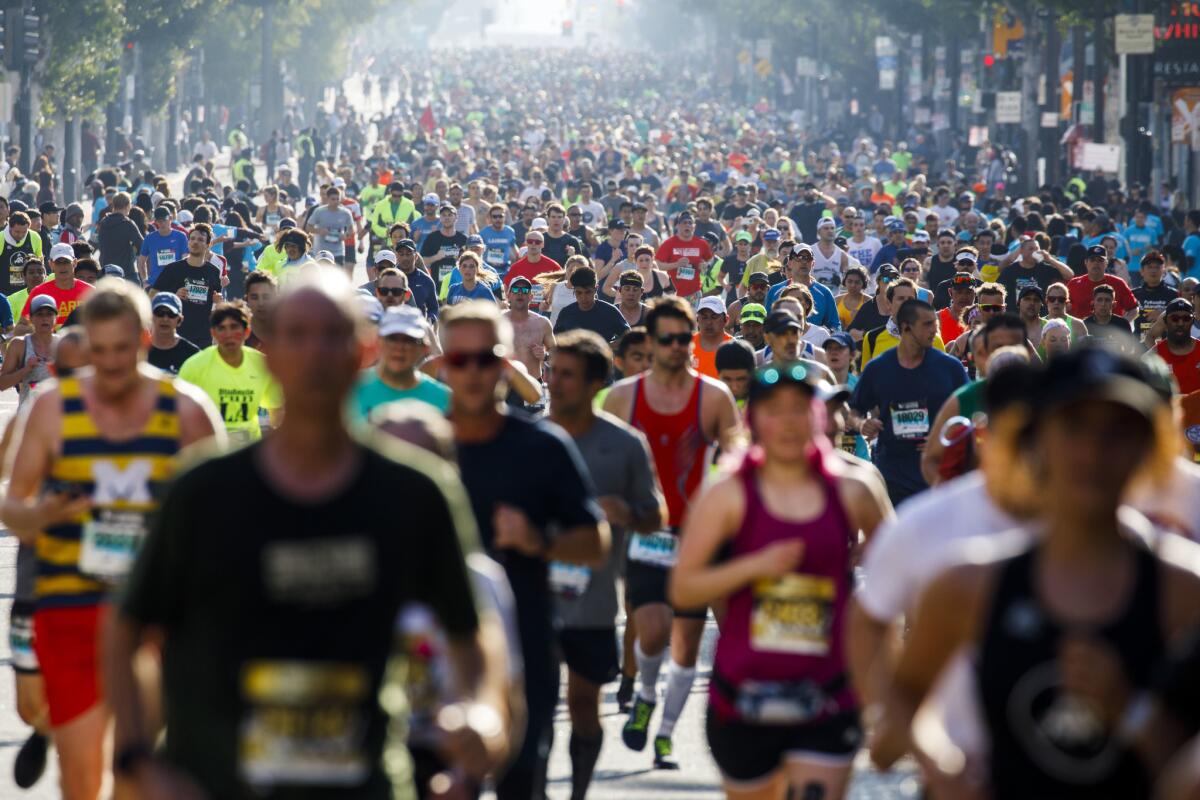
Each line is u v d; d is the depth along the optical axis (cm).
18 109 14450
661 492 2936
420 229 9250
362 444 1357
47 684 2178
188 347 4197
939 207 12700
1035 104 18488
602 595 2500
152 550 1355
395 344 2794
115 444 2145
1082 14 15362
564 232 7975
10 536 4688
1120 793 1270
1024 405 1384
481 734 1400
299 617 1332
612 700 3281
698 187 15188
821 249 7631
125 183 12988
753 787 2067
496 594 1719
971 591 1298
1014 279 7019
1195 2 13800
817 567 2022
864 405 3728
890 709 1372
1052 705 1266
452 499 1375
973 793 1340
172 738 1369
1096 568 1273
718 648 2073
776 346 3872
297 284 1334
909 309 3659
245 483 1333
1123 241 9962
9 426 2659
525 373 3469
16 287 7344
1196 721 1201
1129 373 1263
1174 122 13275
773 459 2030
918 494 3703
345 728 1341
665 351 2892
